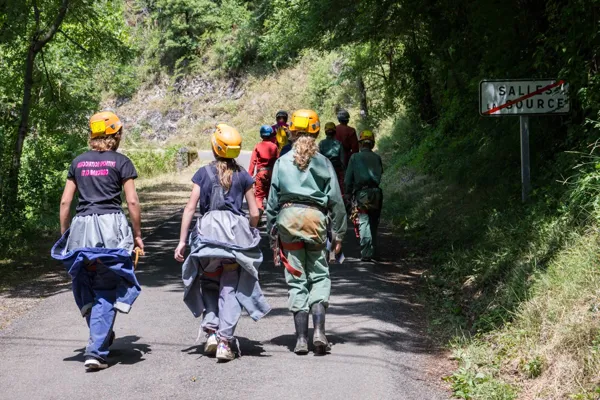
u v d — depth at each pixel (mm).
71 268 5566
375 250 10609
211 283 5957
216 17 59125
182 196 22750
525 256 7328
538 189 8758
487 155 12742
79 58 20484
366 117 34250
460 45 15133
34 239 13320
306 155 6023
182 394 5102
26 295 8602
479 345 6059
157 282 9016
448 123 19047
